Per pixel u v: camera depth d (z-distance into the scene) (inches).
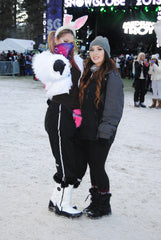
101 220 109.1
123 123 290.4
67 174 107.6
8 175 146.3
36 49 1014.4
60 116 104.0
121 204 122.6
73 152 107.8
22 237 94.6
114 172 158.9
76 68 107.1
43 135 227.0
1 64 850.1
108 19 1035.3
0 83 643.5
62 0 658.2
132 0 668.1
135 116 333.4
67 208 109.5
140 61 392.8
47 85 105.7
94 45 104.8
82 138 106.1
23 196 124.7
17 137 217.5
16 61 879.7
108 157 184.7
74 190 133.7
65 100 104.7
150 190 137.8
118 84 102.5
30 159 171.6
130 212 116.3
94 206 111.1
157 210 118.9
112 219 110.2
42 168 158.6
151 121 310.0
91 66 109.0
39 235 96.3
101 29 1072.2
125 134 247.3
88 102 103.8
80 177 115.2
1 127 245.1
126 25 955.3
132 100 472.4
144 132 258.2
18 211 111.8
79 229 101.8
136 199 127.9
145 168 168.6
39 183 139.0
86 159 113.0
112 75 103.0
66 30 108.7
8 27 2142.0
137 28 940.6
